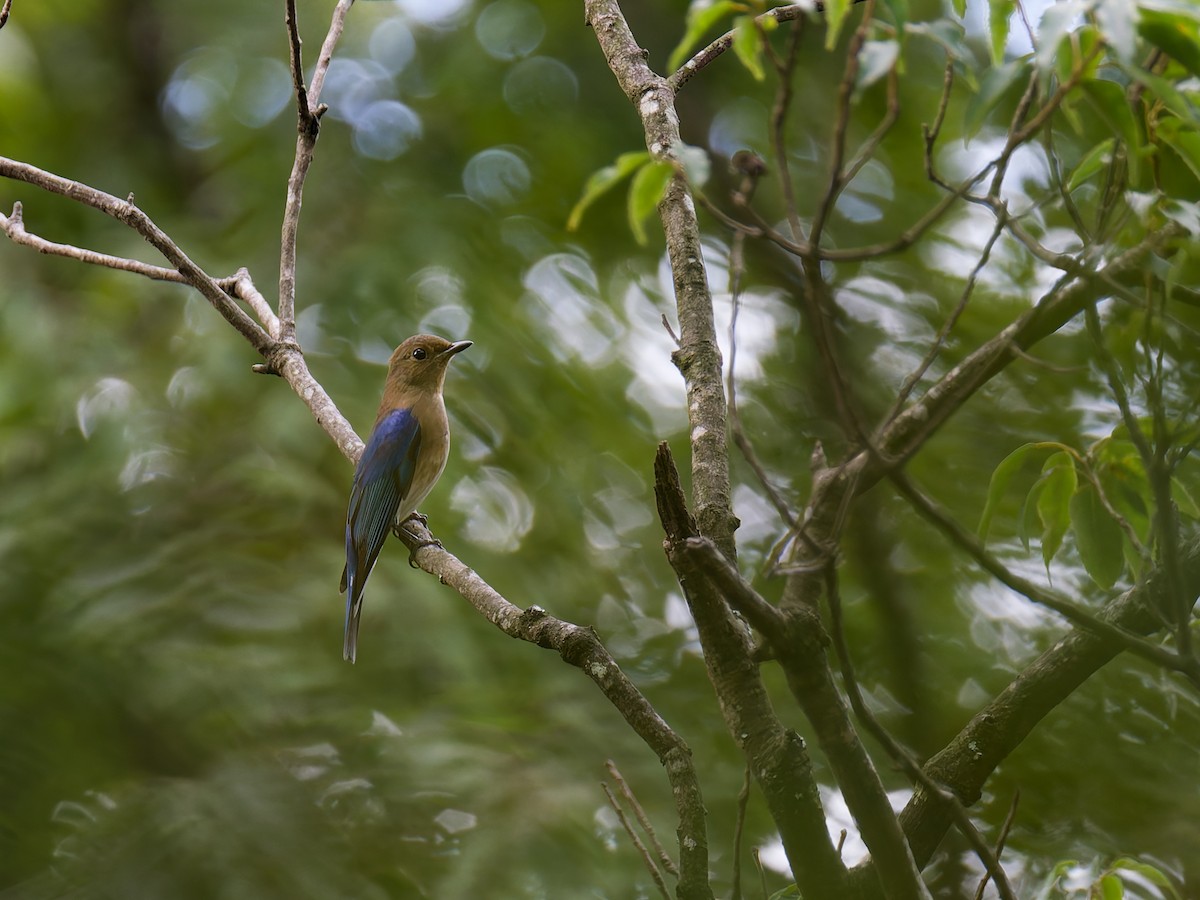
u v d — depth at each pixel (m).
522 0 15.43
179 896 9.85
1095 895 5.51
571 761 11.05
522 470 13.31
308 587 11.91
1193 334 5.24
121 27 16.77
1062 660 5.53
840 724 4.29
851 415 4.20
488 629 12.32
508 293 14.03
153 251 13.82
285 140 14.84
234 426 12.81
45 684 11.50
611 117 15.30
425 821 10.54
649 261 14.64
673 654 12.66
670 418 13.84
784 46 14.48
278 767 11.04
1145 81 3.73
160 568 11.81
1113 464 5.50
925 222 4.24
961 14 4.79
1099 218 4.76
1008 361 5.12
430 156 15.19
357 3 15.89
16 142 14.84
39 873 10.59
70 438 12.92
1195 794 9.70
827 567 4.27
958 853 8.07
